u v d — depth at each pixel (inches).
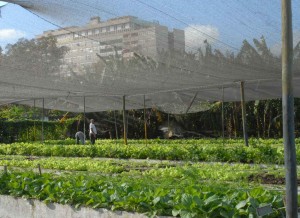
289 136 163.0
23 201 328.8
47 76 577.3
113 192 281.9
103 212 271.6
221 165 500.7
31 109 1374.3
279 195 235.6
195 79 627.8
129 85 676.1
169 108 981.8
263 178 417.4
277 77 626.5
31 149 820.6
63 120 1354.6
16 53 466.0
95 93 775.7
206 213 222.1
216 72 567.8
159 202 246.5
